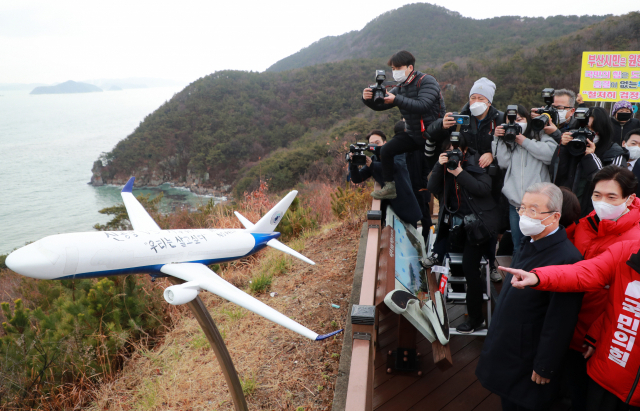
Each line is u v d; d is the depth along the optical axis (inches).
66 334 170.7
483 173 113.1
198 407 142.0
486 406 102.6
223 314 202.2
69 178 5172.2
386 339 133.6
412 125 141.1
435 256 131.3
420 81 136.2
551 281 64.7
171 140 4072.3
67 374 166.4
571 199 81.1
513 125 112.2
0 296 323.9
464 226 117.0
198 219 353.1
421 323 100.3
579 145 103.2
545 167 116.7
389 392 109.1
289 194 123.5
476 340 129.0
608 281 67.2
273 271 238.1
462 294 135.9
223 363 95.3
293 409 131.3
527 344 76.0
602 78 322.0
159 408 145.7
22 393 155.4
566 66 2140.7
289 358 156.5
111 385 163.0
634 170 124.3
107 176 4333.2
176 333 194.5
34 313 181.3
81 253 77.5
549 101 132.7
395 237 135.1
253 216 326.0
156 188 3917.3
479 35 7381.9
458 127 122.6
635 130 135.4
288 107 4256.9
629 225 75.8
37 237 2817.4
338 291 199.2
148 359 177.9
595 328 75.2
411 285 118.0
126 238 84.8
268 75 4820.4
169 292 78.2
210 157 3668.8
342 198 317.4
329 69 4768.7
